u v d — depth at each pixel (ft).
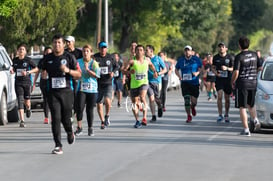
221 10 400.26
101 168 76.43
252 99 111.75
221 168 76.84
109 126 125.49
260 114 114.73
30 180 69.51
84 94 108.27
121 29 379.14
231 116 149.89
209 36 443.32
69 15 257.96
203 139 104.58
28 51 257.96
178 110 167.94
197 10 381.60
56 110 87.61
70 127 89.66
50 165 79.05
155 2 370.32
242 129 120.67
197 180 69.15
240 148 94.22
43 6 245.04
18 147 96.17
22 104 130.11
